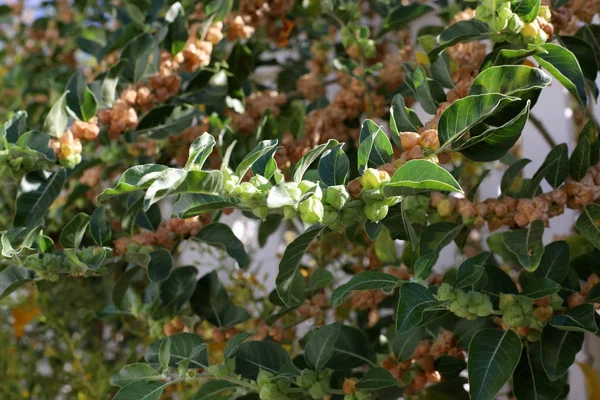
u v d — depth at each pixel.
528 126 1.40
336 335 0.89
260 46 1.28
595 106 1.30
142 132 1.02
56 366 1.52
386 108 1.16
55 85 1.45
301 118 1.09
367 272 0.81
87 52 1.42
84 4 1.68
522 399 0.86
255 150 0.74
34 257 0.87
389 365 0.95
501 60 0.87
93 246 0.96
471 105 0.77
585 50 0.94
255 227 1.72
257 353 0.91
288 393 0.88
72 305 1.55
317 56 1.38
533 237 0.85
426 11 1.20
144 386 0.84
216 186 0.70
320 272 1.02
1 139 0.88
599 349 1.33
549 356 0.84
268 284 1.70
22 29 1.89
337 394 0.93
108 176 1.31
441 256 1.53
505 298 0.86
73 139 0.93
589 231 0.86
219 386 0.90
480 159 0.82
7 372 1.50
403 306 0.78
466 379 0.97
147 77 1.03
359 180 0.74
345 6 1.18
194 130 1.13
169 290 1.01
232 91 1.16
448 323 0.99
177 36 1.03
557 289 0.84
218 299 1.01
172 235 0.97
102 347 1.53
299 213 0.73
